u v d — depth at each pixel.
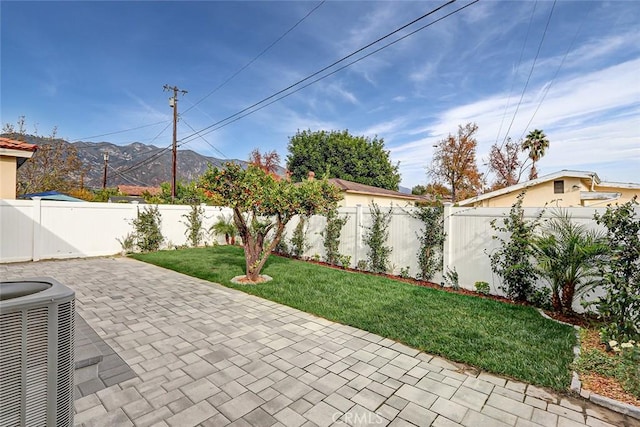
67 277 7.35
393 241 7.88
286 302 5.51
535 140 22.09
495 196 12.67
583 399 2.81
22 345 1.48
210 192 6.58
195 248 12.47
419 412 2.60
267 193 6.45
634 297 3.64
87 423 2.35
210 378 3.05
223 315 4.89
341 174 29.02
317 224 10.02
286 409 2.59
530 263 5.57
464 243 6.55
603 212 4.83
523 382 3.09
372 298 5.76
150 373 3.13
